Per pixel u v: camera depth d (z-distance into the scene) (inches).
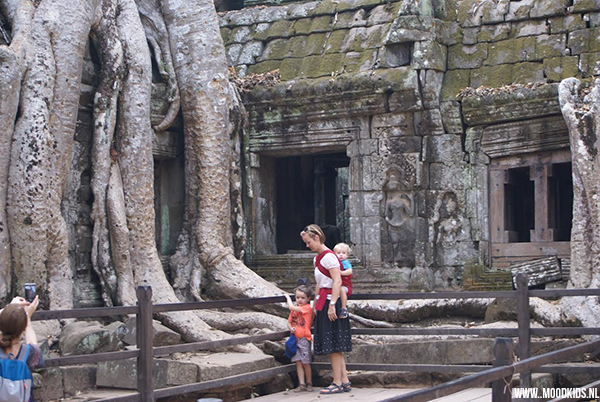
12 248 327.0
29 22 343.6
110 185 371.9
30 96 333.7
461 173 428.1
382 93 429.4
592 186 361.4
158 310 250.2
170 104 414.6
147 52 391.2
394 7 457.1
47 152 335.3
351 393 290.2
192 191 415.2
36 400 281.0
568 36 416.5
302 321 298.5
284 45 476.1
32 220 327.3
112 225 367.9
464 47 439.8
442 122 428.8
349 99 435.8
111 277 366.3
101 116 373.4
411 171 430.3
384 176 436.1
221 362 303.1
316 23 475.2
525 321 275.9
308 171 559.2
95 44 381.1
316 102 444.5
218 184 412.2
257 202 468.8
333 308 277.7
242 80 461.7
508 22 436.8
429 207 429.4
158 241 434.9
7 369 176.6
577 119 367.2
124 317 361.1
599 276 355.3
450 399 269.4
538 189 409.1
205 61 414.0
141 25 395.9
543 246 406.0
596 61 400.8
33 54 338.3
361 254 441.4
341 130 445.7
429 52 423.8
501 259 419.8
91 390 304.3
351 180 445.4
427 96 424.2
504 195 421.1
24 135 329.7
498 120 415.5
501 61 427.2
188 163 417.1
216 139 412.5
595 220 359.6
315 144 452.4
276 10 494.0
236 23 496.7
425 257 427.8
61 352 304.5
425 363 318.7
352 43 456.4
